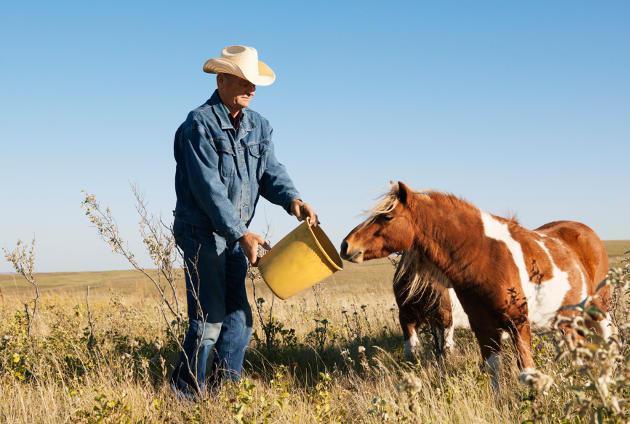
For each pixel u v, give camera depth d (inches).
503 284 201.3
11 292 618.5
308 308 422.0
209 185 197.8
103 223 215.6
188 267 207.2
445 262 208.4
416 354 253.9
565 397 150.9
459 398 168.9
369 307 421.1
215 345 219.8
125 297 511.5
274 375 224.7
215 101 208.4
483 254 204.4
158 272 236.4
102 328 326.6
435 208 208.4
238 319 219.8
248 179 213.9
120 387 196.1
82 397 187.2
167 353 258.1
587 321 234.5
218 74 206.8
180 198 213.5
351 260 211.0
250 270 287.7
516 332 201.5
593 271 249.8
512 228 216.2
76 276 1670.8
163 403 184.1
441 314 255.4
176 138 213.9
